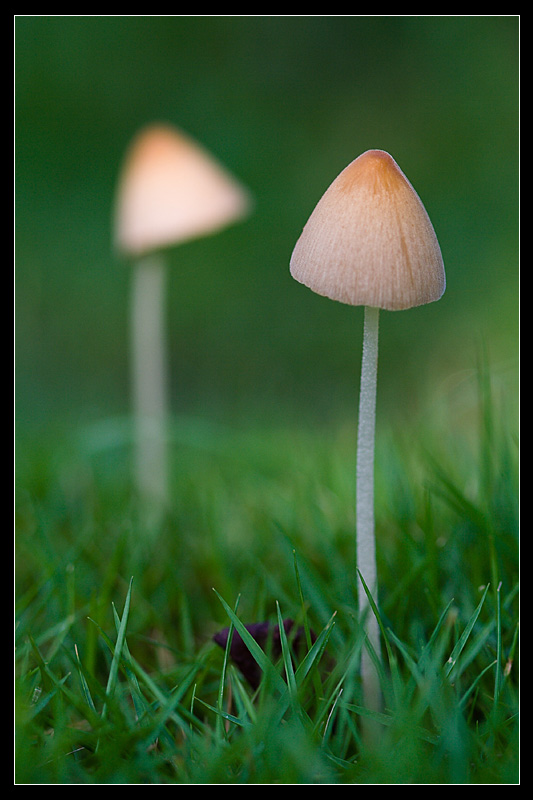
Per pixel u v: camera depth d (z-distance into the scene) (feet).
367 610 0.79
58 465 1.15
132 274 2.18
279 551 0.96
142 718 0.78
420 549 0.88
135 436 1.13
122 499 1.08
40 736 0.78
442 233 2.08
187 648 0.86
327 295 0.77
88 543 0.97
